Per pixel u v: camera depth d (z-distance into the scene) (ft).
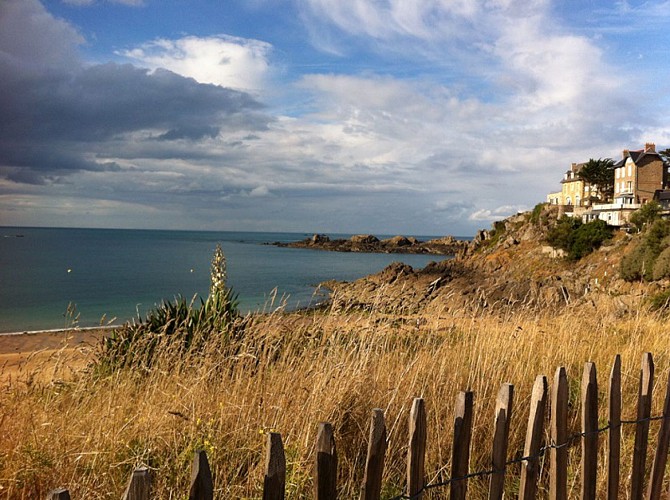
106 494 11.04
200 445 12.16
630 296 33.96
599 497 12.77
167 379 16.21
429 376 15.67
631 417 16.20
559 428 9.00
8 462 11.43
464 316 23.22
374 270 247.09
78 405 14.32
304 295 130.00
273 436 5.94
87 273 198.29
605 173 252.01
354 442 13.41
